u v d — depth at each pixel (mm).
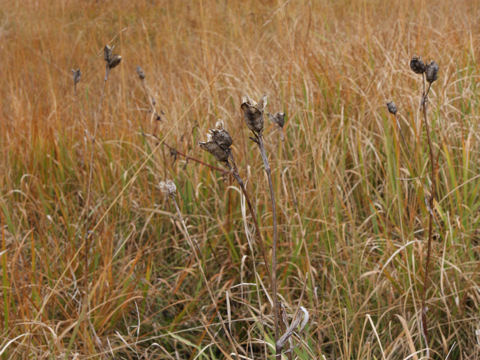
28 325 1999
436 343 2102
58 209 3096
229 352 2219
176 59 4598
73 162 3344
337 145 3066
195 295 2393
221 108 3203
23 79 4246
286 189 2643
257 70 3773
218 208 2877
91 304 2236
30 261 2602
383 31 4332
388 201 2605
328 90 3527
